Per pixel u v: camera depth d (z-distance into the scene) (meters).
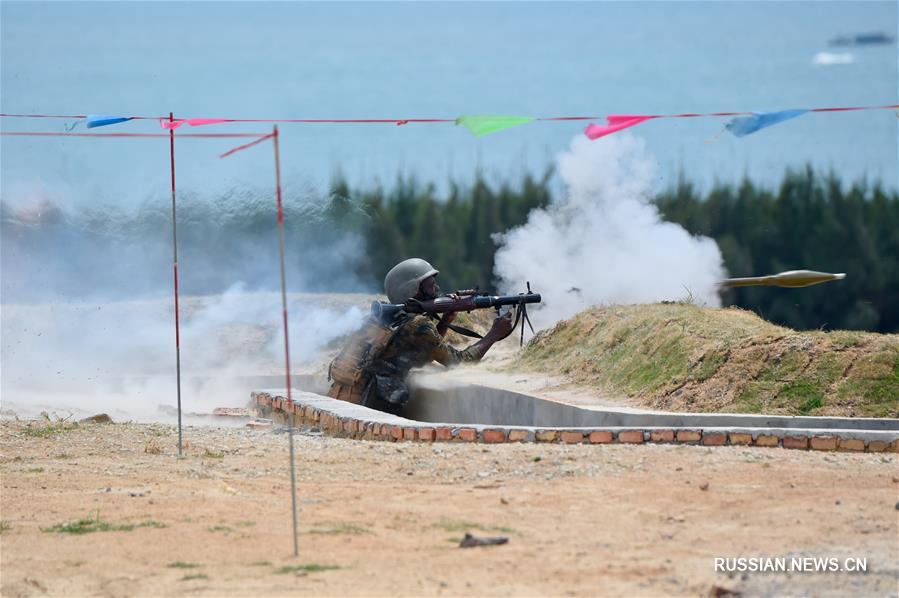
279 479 50.12
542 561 36.44
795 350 69.81
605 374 81.88
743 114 43.81
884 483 45.78
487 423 81.69
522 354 95.06
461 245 161.38
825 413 65.19
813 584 33.75
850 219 173.12
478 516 42.28
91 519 43.66
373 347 83.50
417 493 46.25
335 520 42.28
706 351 73.94
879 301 170.38
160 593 34.66
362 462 52.44
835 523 40.12
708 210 167.75
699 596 33.03
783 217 172.00
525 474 48.59
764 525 40.12
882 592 33.00
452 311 84.00
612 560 36.41
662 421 63.00
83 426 66.81
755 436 53.25
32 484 50.12
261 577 35.69
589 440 54.84
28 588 35.69
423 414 88.69
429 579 34.91
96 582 36.09
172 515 43.94
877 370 66.38
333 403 71.75
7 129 183.12
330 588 34.28
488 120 43.97
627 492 44.94
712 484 45.91
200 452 57.28
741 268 163.12
